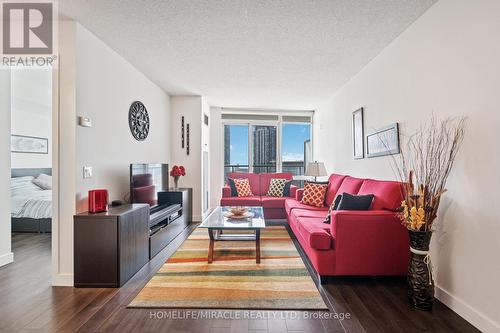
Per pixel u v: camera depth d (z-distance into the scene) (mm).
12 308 1957
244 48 2965
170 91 4723
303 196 4332
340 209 2662
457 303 1892
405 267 2342
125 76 3293
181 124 5043
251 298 2084
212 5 2164
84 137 2500
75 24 2381
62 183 2377
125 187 3291
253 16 2324
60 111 2371
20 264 2830
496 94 1611
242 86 4414
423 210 1949
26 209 4047
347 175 4168
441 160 2096
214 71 3701
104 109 2830
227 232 4148
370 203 2631
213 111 6152
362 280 2441
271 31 2586
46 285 2352
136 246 2621
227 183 5520
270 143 6609
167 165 4328
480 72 1723
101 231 2303
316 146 6230
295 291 2203
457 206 1924
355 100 3867
